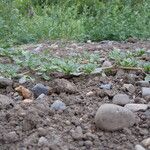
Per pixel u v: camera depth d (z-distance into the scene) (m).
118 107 0.63
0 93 0.79
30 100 0.74
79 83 0.82
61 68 0.85
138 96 0.76
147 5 2.04
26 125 0.63
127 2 2.23
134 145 0.59
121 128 0.62
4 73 0.86
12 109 0.68
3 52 1.00
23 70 0.89
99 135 0.61
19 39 1.69
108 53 1.15
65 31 1.81
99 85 0.81
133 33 1.78
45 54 1.10
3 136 0.60
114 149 0.58
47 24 1.83
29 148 0.58
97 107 0.70
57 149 0.57
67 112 0.68
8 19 1.82
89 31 1.88
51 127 0.63
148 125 0.63
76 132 0.61
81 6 2.31
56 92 0.78
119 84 0.82
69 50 1.28
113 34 1.79
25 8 2.24
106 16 1.91
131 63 0.89
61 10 2.15
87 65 0.86
